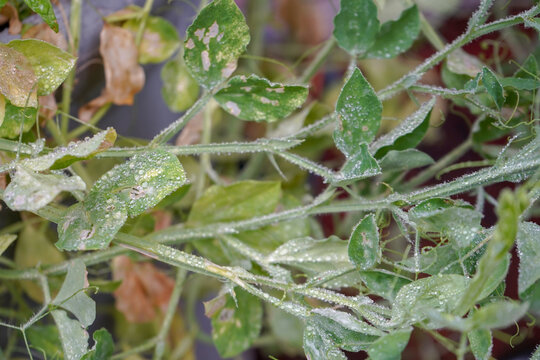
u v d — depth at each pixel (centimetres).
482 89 49
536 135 47
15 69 46
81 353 47
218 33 47
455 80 53
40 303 56
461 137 65
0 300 58
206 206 52
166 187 45
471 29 48
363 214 57
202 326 64
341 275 47
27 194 42
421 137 48
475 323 41
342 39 50
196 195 56
